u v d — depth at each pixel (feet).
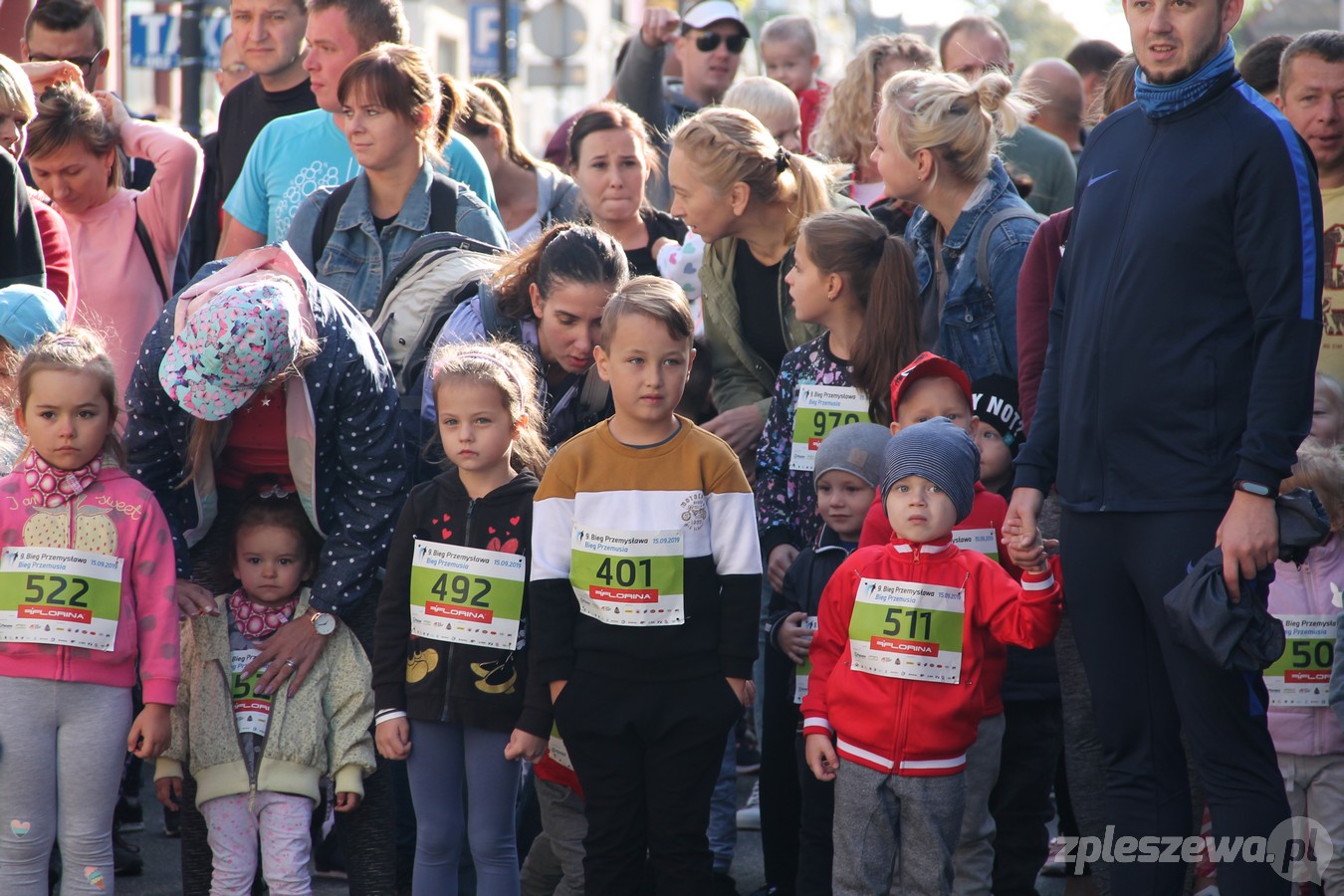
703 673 41.16
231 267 44.68
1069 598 39.17
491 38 163.32
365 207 55.62
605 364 41.93
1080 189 39.37
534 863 46.93
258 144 63.26
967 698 40.63
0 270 49.93
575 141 66.44
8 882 42.39
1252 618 34.81
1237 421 36.27
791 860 48.55
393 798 46.50
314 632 44.98
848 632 41.63
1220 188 35.88
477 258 51.24
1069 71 82.79
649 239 67.26
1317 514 35.29
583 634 41.50
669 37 82.53
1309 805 45.91
